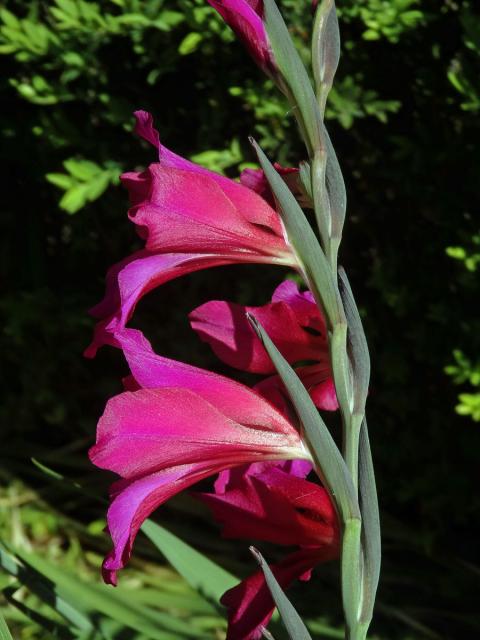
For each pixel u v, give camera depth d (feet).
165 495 0.82
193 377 0.83
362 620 0.83
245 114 2.06
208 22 1.89
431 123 1.92
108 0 2.05
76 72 2.06
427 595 2.17
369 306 2.14
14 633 1.86
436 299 2.02
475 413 1.84
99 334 0.84
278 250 0.83
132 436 0.80
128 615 1.52
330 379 0.91
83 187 2.09
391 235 2.08
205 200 0.82
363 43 1.94
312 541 0.87
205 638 1.47
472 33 1.73
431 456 2.17
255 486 0.86
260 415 0.83
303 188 0.83
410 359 2.15
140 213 0.81
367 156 2.03
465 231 1.92
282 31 0.78
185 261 0.83
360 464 0.82
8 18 2.05
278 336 0.90
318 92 0.82
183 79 2.11
